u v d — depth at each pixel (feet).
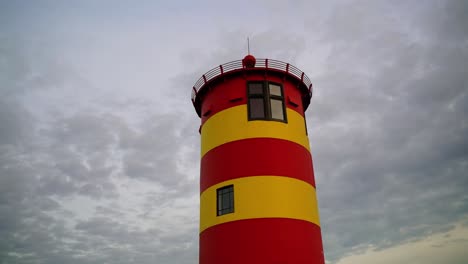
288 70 79.82
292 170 69.77
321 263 67.00
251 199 65.57
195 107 88.53
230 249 63.26
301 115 79.77
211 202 69.82
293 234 63.82
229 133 72.84
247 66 80.94
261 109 73.92
